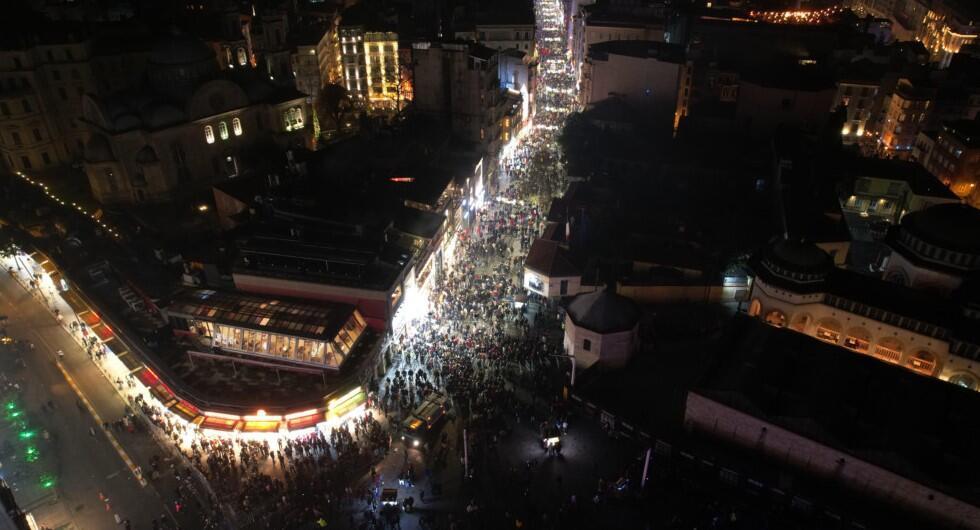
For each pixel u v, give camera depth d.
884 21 140.88
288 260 68.19
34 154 103.12
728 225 85.19
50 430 60.84
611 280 74.94
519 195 105.75
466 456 54.62
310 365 62.06
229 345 64.38
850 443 49.56
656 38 136.75
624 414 58.62
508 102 118.56
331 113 124.88
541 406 62.38
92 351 69.88
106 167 92.81
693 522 50.69
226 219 89.94
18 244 81.50
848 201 94.88
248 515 52.56
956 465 47.22
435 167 91.56
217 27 121.62
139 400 63.72
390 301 66.38
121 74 108.56
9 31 100.50
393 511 52.16
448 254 86.69
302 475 55.91
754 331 61.00
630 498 52.78
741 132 107.50
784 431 52.09
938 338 58.59
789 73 106.19
